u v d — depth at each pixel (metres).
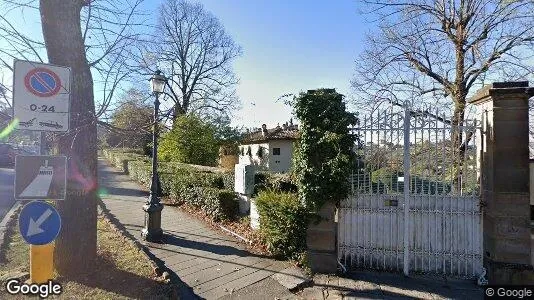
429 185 6.21
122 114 6.28
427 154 6.23
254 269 6.09
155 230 7.82
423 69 15.20
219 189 10.38
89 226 4.86
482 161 6.01
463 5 13.73
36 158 3.65
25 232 3.49
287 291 5.26
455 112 12.95
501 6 12.75
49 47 4.52
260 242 7.54
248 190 9.66
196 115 23.34
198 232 8.59
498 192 5.63
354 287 5.53
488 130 5.83
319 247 6.18
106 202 12.73
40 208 3.56
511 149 5.59
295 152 6.67
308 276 5.85
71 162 4.68
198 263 6.36
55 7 4.49
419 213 6.23
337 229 6.47
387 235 6.34
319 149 6.18
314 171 6.18
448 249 6.12
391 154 6.32
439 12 14.32
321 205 6.16
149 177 16.52
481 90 6.13
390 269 6.30
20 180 3.58
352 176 6.41
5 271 4.77
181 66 31.50
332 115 6.18
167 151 22.72
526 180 5.54
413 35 14.96
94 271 4.88
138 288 4.57
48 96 3.79
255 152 35.62
